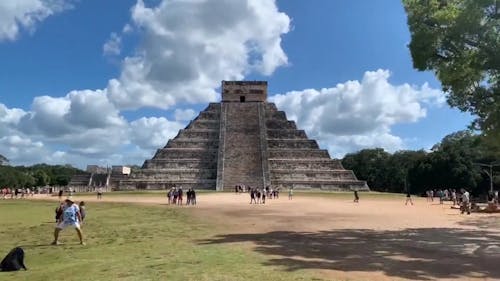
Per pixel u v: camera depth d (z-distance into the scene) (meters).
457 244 20.03
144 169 97.38
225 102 113.88
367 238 21.89
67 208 21.20
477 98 22.70
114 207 46.38
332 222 30.08
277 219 32.22
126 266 14.89
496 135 22.39
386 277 13.35
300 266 14.64
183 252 17.38
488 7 20.61
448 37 21.55
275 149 101.50
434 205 54.06
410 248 18.77
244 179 90.31
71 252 18.44
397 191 140.75
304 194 79.50
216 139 104.25
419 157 121.88
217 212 39.06
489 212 41.34
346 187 94.06
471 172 101.44
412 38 22.81
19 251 15.50
